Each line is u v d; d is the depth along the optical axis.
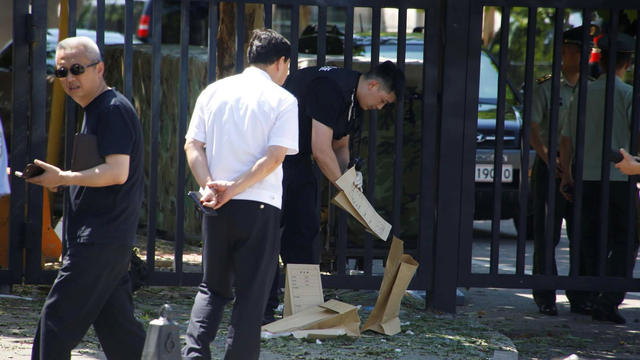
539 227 24.50
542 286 21.92
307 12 62.31
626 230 23.05
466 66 21.05
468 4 20.94
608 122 21.52
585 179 23.75
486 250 35.50
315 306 19.38
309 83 18.53
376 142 23.00
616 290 21.97
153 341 11.63
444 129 21.20
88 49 12.73
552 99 21.50
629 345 21.02
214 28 20.73
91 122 12.74
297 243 19.58
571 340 21.25
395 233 21.78
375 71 18.47
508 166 33.12
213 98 14.33
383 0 20.92
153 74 20.75
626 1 21.03
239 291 13.92
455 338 19.16
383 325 19.22
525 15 63.56
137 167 13.02
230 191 13.53
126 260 13.11
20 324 18.55
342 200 18.45
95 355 16.52
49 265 24.20
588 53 21.33
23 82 20.50
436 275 21.62
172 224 30.30
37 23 20.38
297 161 19.19
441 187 21.36
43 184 12.18
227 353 13.80
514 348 18.70
